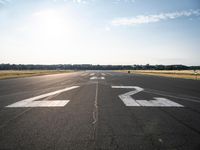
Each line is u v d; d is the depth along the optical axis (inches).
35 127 173.6
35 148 128.3
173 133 159.2
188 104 294.0
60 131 162.7
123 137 149.3
